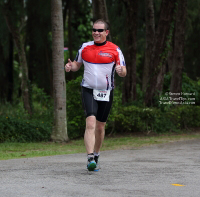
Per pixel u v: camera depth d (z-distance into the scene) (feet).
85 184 36.50
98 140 46.68
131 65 156.04
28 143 105.81
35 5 167.32
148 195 31.83
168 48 140.77
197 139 110.22
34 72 220.43
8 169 47.26
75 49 254.27
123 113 129.90
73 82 122.31
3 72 213.66
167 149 81.30
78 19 253.44
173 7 138.92
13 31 157.79
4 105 159.94
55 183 36.96
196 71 231.91
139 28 199.31
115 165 52.08
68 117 125.18
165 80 166.91
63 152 80.12
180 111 140.36
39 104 176.55
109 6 181.27
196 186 36.47
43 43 183.73
